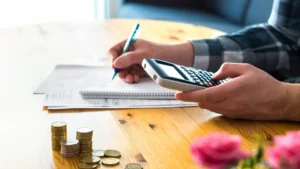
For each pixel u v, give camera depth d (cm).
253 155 33
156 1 247
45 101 78
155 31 132
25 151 62
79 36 123
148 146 65
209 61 98
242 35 103
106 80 90
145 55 92
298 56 103
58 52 108
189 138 68
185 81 73
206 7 246
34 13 221
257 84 75
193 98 74
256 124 75
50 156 61
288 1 102
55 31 127
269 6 198
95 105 78
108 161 60
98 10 229
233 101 74
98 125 71
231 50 99
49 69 95
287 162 30
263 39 103
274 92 75
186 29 137
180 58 96
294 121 77
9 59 101
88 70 95
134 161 61
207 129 72
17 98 79
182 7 246
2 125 69
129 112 77
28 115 73
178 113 78
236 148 31
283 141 31
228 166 32
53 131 63
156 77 73
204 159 31
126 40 102
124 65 90
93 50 111
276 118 76
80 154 62
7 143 64
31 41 116
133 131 70
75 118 73
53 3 223
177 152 64
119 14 227
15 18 219
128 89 84
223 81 78
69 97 81
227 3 229
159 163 60
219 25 214
